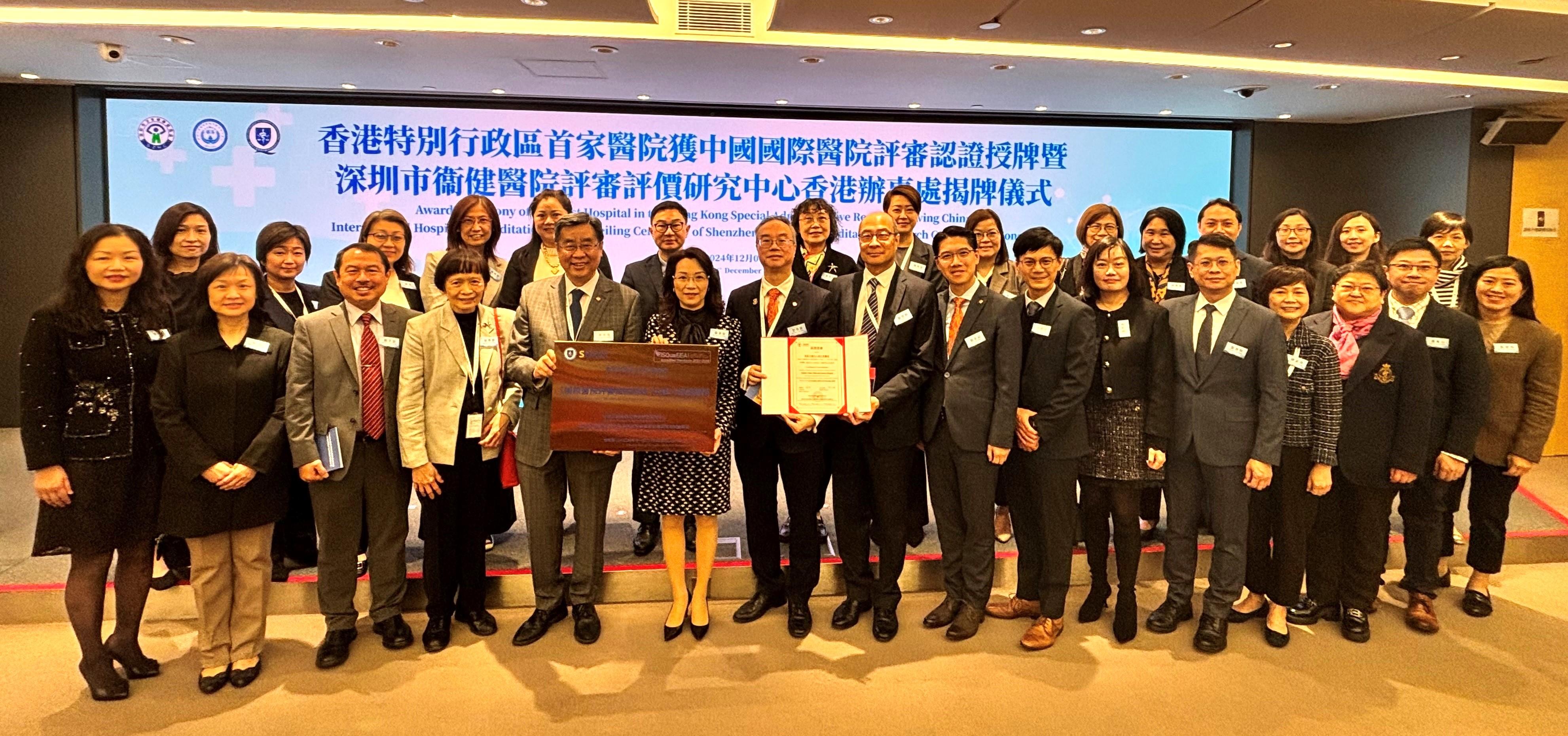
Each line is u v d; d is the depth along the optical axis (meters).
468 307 2.65
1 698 2.45
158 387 2.36
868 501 2.96
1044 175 6.74
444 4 3.86
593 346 2.58
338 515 2.59
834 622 2.91
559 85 5.61
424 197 6.15
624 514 3.99
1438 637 2.89
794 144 6.49
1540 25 3.96
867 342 2.66
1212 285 2.70
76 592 2.40
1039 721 2.35
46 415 2.27
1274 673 2.62
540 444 2.70
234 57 4.80
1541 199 5.80
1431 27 4.02
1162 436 2.72
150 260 2.45
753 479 2.86
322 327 2.53
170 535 2.54
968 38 4.42
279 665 2.65
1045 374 2.70
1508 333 3.01
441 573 2.73
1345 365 2.80
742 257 6.54
